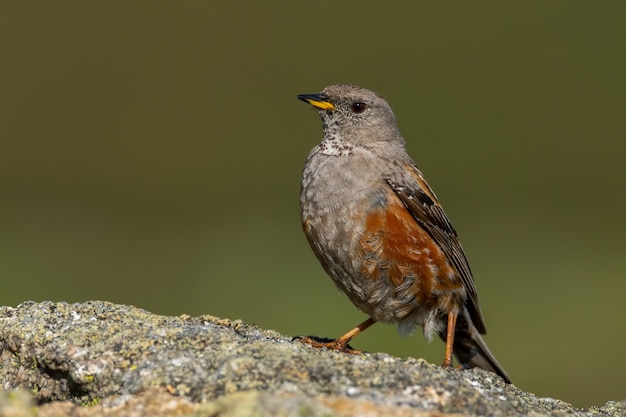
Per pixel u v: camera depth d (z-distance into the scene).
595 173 20.69
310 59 25.44
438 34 26.41
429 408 5.86
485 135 22.03
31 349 6.49
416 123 22.41
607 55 25.48
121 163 21.33
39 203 18.83
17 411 5.29
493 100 23.38
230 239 17.25
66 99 23.62
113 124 22.78
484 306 14.48
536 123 22.69
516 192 19.83
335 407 5.41
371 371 6.10
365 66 25.05
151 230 17.75
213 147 22.23
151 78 24.69
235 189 20.31
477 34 26.27
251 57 25.81
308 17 27.61
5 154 21.20
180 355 6.23
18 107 23.11
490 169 20.72
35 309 6.88
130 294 14.58
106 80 24.64
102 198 19.52
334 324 13.20
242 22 27.22
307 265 15.66
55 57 24.98
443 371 6.43
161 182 20.47
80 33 26.19
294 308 13.80
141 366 6.16
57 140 22.03
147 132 22.70
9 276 14.74
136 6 27.70
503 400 6.24
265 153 22.16
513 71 24.73
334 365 6.11
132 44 26.08
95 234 17.23
